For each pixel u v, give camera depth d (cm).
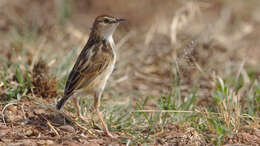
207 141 944
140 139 931
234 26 2036
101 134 970
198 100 1271
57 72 1239
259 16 2181
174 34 1590
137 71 1539
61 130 962
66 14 1956
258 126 1014
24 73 1149
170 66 1551
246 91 1264
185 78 1441
